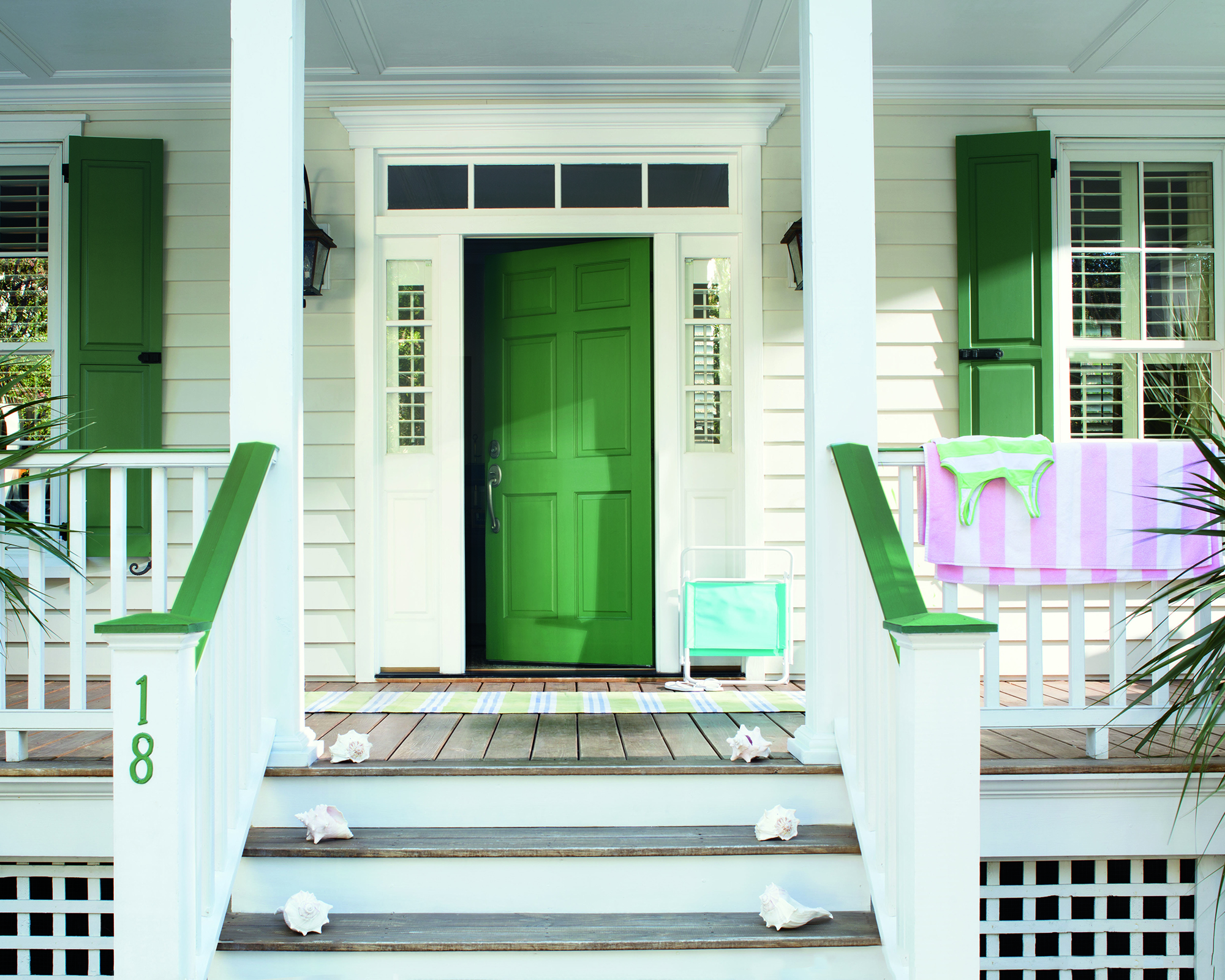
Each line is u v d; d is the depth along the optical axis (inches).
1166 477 108.6
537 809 100.1
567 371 177.6
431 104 169.3
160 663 76.5
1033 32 153.6
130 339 168.7
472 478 259.8
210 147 171.8
